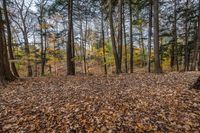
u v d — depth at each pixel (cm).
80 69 3769
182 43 2667
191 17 2189
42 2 2516
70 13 1755
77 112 605
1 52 1247
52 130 507
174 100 652
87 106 651
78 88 968
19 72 2902
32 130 516
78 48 3559
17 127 538
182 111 568
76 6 2184
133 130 483
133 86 939
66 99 758
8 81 1273
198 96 659
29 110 661
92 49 3503
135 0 2066
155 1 1416
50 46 2978
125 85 984
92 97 759
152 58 2883
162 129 480
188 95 680
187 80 962
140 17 2366
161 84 927
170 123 505
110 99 718
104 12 2423
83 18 2723
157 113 565
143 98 707
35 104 726
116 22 2584
